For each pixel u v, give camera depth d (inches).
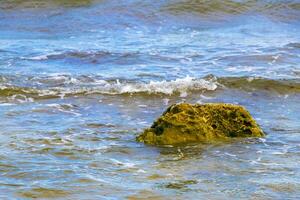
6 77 2182.6
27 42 2869.1
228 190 1239.5
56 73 2272.4
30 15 3437.5
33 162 1384.1
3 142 1518.2
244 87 2102.6
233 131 1567.4
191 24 3302.2
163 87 2068.2
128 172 1336.1
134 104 1930.4
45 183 1266.0
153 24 3289.9
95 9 3464.6
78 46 2748.5
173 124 1531.7
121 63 2437.3
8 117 1749.5
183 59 2477.9
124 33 3075.8
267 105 1920.5
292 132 1621.6
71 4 3555.6
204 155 1443.2
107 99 1971.0
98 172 1332.4
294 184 1270.9
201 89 2079.2
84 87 2082.9
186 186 1258.6
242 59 2460.6
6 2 3587.6
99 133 1612.9
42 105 1886.1
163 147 1494.8
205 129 1541.6
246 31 3107.8
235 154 1451.8
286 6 3499.0
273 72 2269.9
